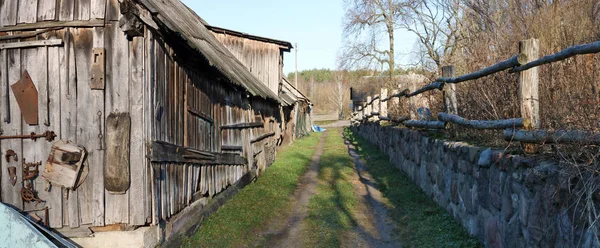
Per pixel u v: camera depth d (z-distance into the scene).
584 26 5.66
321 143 20.36
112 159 4.21
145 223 4.33
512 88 4.56
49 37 4.35
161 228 4.52
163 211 4.56
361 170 10.72
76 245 4.27
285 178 9.53
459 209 5.21
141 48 4.28
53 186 4.31
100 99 4.29
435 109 7.96
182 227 5.05
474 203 4.62
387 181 8.68
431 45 22.92
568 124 3.37
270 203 7.09
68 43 4.34
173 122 4.98
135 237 4.21
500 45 6.14
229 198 7.13
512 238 3.51
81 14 4.33
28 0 4.41
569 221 2.59
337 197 7.51
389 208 6.61
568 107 3.66
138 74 4.27
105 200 4.28
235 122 8.19
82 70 4.32
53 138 4.33
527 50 3.52
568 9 5.93
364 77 32.69
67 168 4.25
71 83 4.33
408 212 6.15
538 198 3.00
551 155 3.05
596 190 2.34
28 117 4.32
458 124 5.24
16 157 4.34
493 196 3.99
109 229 4.28
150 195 4.33
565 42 5.52
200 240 4.98
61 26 4.30
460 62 8.40
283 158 13.30
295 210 6.99
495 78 5.08
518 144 3.80
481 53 6.04
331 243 5.14
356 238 5.39
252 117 9.91
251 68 14.98
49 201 4.32
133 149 4.25
